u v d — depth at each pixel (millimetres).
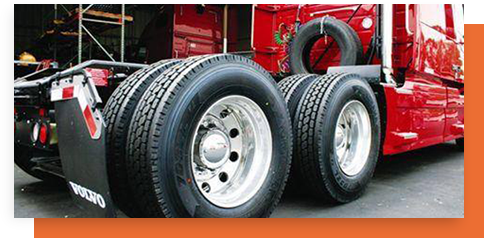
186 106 1797
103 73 2676
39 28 16141
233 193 2102
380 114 3365
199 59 1984
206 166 2043
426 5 4215
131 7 9797
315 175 2684
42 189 3289
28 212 2633
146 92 1892
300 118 2734
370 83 3338
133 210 2027
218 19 8875
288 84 3012
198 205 1845
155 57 8680
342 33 3770
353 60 3701
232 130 2219
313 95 2777
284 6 4703
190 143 1840
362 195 3209
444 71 4754
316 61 4379
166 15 8273
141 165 1755
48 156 3145
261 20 4703
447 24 4902
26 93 2590
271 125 2193
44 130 2373
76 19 7195
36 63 7402
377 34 3697
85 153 1786
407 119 3650
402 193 3307
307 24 4066
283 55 4727
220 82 1933
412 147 3799
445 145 6750
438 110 4434
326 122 2684
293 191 3297
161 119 1745
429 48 4270
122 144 1881
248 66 2117
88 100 1756
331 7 4281
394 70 4023
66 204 2836
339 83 2826
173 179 1745
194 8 8344
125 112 1905
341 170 2842
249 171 2174
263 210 2139
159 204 1727
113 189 1986
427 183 3725
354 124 3123
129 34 17703
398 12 4023
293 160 2752
